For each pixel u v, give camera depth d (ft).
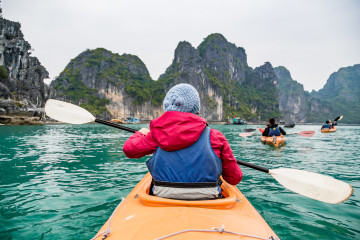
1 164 15.72
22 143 28.84
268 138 30.50
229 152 4.62
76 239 6.13
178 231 3.38
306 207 8.59
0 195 9.53
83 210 8.03
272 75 637.30
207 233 3.40
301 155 21.12
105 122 7.48
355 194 10.22
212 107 403.34
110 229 3.69
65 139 35.65
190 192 4.30
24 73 184.75
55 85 316.19
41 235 6.32
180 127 4.05
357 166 16.33
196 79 390.83
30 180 11.81
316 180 6.18
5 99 139.64
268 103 565.12
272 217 7.71
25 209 8.09
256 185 11.35
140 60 416.05
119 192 9.97
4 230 6.58
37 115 136.87
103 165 15.75
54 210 8.02
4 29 173.88
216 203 4.33
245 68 633.61
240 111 483.10
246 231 3.69
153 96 358.23
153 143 4.60
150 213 4.04
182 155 4.24
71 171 13.88
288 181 6.46
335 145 30.45
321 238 6.36
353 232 6.72
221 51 522.06
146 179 7.66
